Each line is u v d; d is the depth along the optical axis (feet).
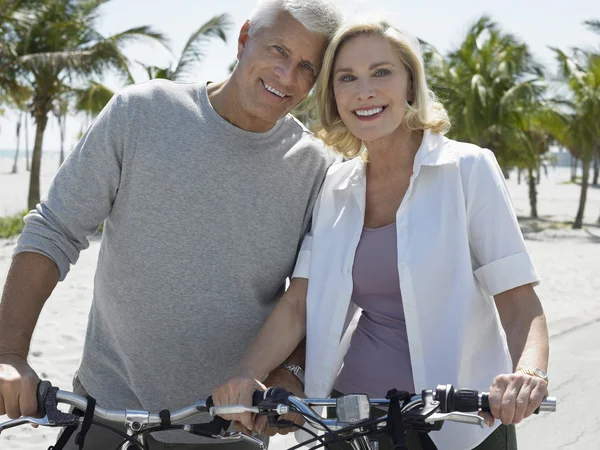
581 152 88.63
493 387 6.21
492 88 88.38
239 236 8.44
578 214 86.74
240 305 8.54
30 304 7.59
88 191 8.14
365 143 8.38
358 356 8.20
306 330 8.46
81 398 6.47
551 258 51.98
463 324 7.68
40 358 21.40
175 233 8.28
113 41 70.33
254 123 8.50
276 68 8.20
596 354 22.82
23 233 7.86
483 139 89.56
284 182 8.64
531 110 88.89
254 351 8.13
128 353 8.50
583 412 17.75
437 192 7.95
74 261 8.19
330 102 8.51
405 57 8.09
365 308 8.28
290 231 8.72
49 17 72.33
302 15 8.12
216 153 8.35
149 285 8.32
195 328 8.41
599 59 88.22
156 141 8.25
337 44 8.16
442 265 7.81
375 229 8.24
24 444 15.56
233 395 6.92
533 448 15.83
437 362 7.73
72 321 26.35
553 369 21.29
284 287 9.35
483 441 7.66
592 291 35.24
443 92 9.19
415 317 7.79
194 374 8.54
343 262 8.31
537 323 7.34
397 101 8.07
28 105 76.79
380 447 7.89
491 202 7.73
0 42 69.77
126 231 8.34
